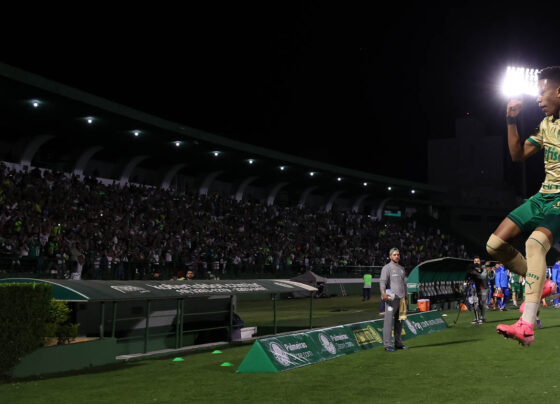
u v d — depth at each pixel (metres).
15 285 8.80
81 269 25.64
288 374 8.62
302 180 47.28
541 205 3.03
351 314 23.03
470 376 8.23
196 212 37.44
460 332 15.49
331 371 8.88
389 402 6.43
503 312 23.78
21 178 28.08
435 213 64.19
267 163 41.06
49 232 25.97
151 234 31.41
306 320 20.17
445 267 25.02
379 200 57.91
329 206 52.50
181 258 31.44
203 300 14.40
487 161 64.81
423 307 22.05
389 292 11.62
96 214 29.64
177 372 9.13
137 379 8.49
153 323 13.04
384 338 11.61
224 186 46.06
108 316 12.05
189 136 33.53
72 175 31.27
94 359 10.20
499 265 24.73
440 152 66.81
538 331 15.16
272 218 43.28
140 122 30.53
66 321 11.22
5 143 31.00
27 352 8.92
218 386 7.68
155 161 38.97
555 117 3.09
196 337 14.26
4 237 23.92
